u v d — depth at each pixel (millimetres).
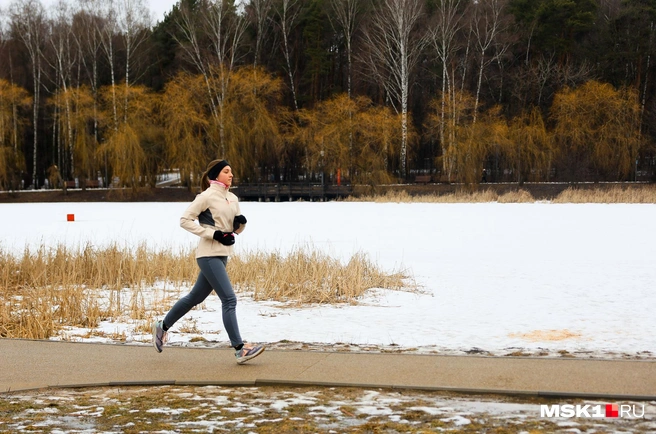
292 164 72875
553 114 63750
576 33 78000
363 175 60781
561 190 59750
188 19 69000
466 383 6984
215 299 13258
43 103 78750
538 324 10641
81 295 12242
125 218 38188
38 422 5934
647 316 11242
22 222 35406
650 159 66188
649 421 5867
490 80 75750
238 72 64250
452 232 27953
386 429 5680
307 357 8227
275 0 77438
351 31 77375
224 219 8266
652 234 26547
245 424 5836
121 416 6090
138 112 62969
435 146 75938
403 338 9680
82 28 76375
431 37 71250
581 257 19859
